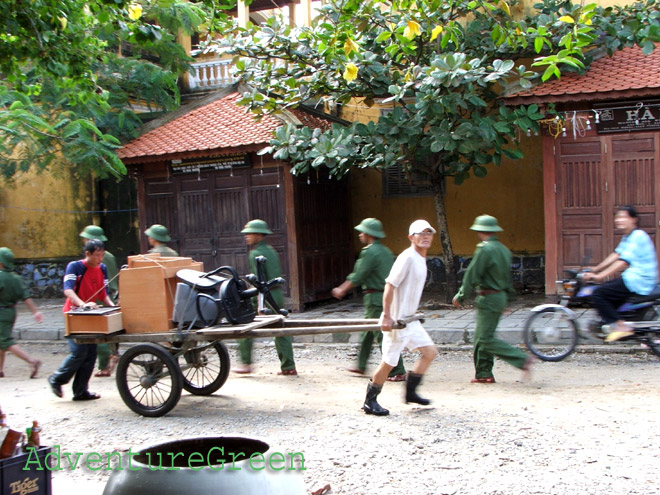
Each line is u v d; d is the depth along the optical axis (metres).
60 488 5.32
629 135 11.62
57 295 18.77
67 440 6.56
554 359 9.07
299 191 13.95
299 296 13.73
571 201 12.05
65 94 12.94
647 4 11.42
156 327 7.29
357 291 16.16
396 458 5.48
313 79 12.63
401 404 7.20
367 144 11.88
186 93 18.42
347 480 5.06
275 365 9.93
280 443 6.02
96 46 9.81
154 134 14.91
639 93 11.05
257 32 12.84
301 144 12.23
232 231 14.30
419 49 12.29
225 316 7.18
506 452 5.52
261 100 12.70
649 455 5.32
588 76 11.77
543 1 12.81
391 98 11.07
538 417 6.45
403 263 6.59
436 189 13.11
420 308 13.16
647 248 8.38
